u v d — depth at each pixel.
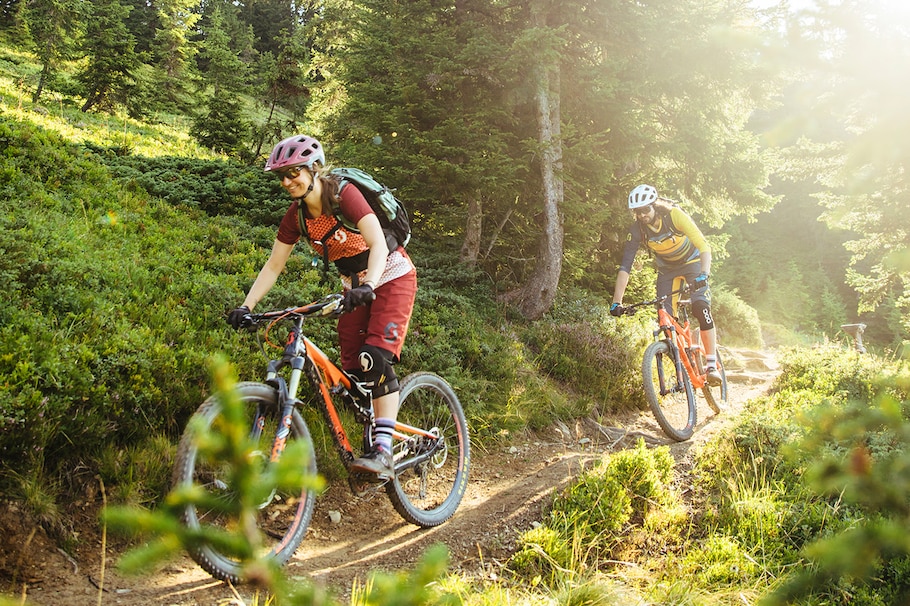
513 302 8.68
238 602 2.67
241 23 46.78
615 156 9.45
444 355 5.74
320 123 11.16
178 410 3.87
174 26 35.31
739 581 3.25
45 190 7.00
